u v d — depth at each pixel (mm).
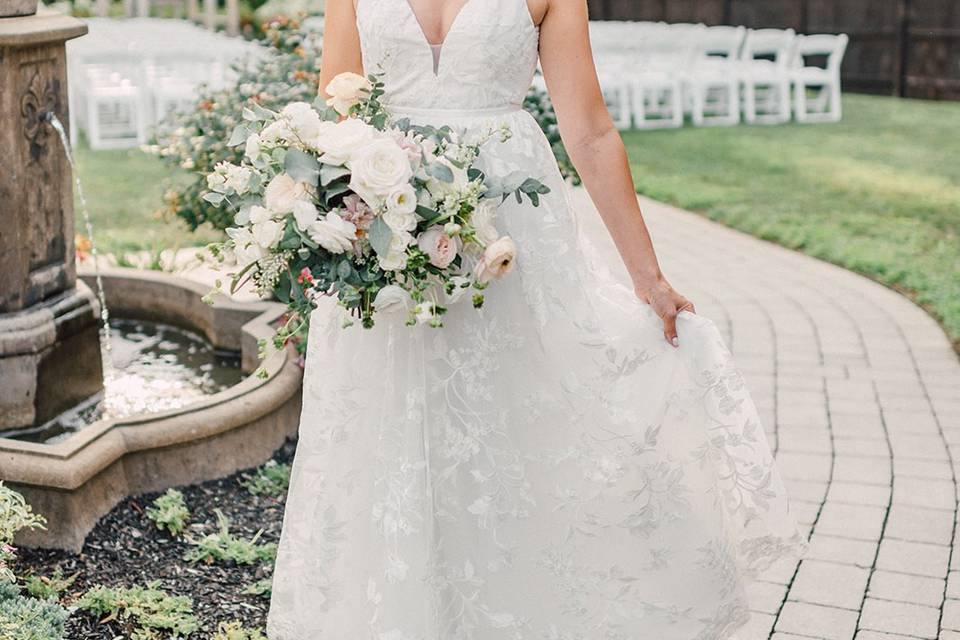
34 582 3119
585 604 2572
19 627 2623
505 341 2496
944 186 9930
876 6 15602
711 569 2570
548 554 2555
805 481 4129
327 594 2615
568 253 2561
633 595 2574
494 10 2391
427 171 2234
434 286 2396
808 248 7758
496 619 2535
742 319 6148
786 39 13508
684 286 6805
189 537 3500
